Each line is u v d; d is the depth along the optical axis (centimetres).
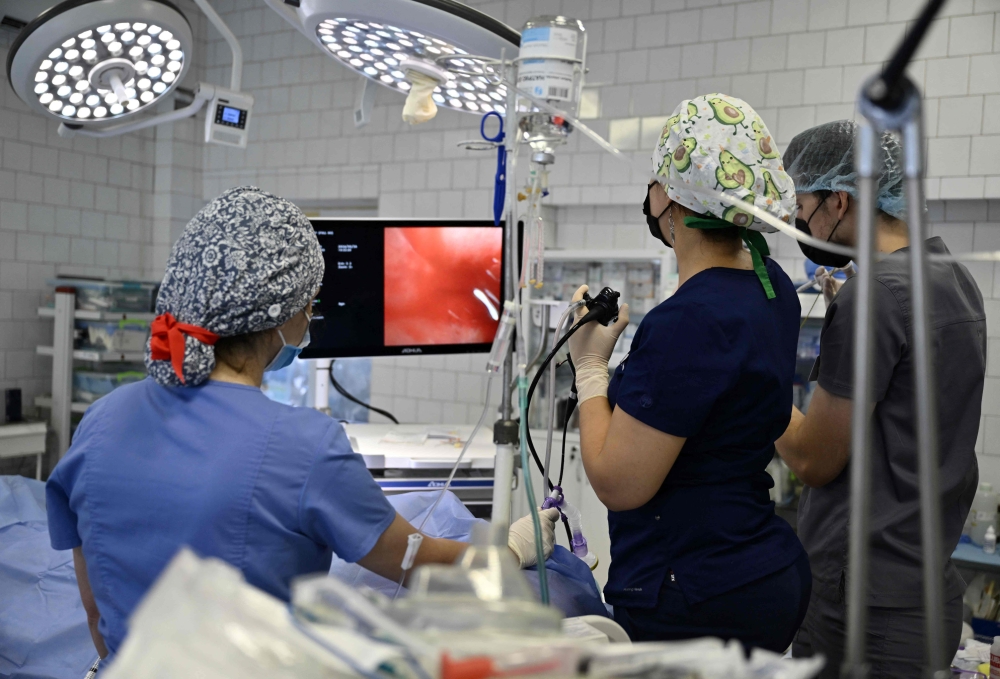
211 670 56
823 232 160
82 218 496
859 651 59
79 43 167
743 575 123
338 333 244
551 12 418
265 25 503
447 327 255
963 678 205
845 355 148
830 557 158
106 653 120
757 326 122
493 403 434
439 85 142
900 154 148
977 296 160
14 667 178
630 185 402
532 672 56
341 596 60
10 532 207
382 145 467
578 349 138
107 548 106
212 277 104
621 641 121
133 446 106
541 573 100
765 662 59
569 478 351
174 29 171
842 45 360
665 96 395
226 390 107
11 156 461
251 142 513
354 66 158
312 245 113
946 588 153
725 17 381
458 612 64
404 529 111
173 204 526
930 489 58
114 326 437
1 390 458
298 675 57
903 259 150
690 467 126
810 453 156
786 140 373
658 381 117
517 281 114
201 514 101
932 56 341
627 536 132
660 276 364
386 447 233
